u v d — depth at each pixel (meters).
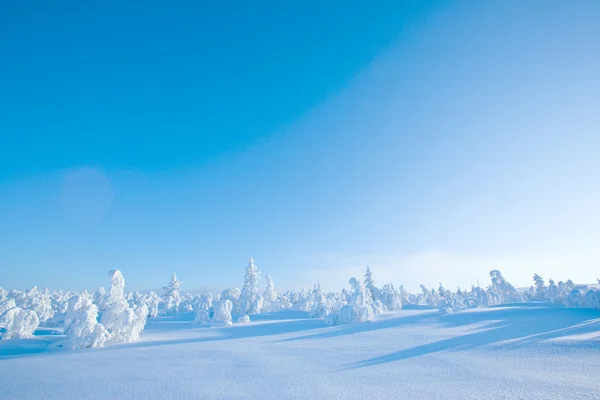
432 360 13.13
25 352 21.45
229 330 32.38
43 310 44.38
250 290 67.81
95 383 10.70
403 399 8.31
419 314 38.22
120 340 24.08
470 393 8.58
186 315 69.00
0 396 9.35
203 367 13.16
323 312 46.50
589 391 8.21
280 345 19.44
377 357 14.40
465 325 25.48
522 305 47.62
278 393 9.19
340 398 8.59
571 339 15.47
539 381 9.33
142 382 10.73
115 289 31.28
